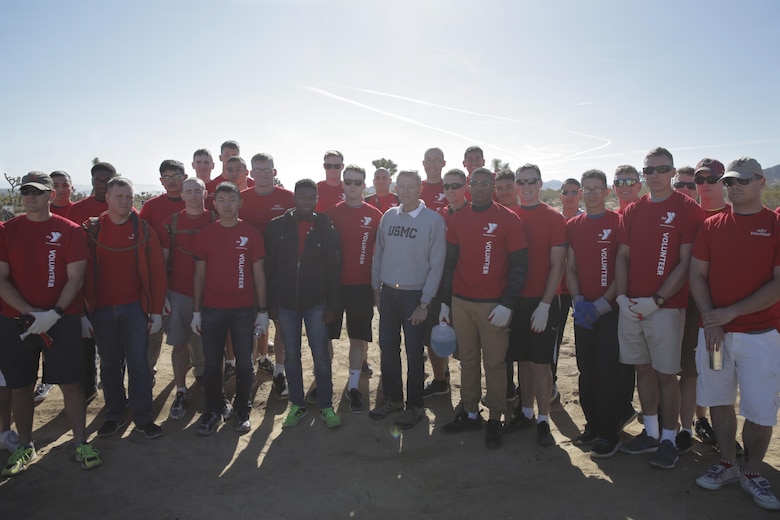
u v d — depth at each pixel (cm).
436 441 458
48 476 396
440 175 629
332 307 483
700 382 373
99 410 518
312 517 346
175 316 497
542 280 449
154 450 438
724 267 355
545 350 441
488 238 437
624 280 412
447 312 473
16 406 407
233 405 490
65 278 407
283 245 473
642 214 406
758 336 346
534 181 445
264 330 477
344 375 625
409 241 478
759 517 332
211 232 466
